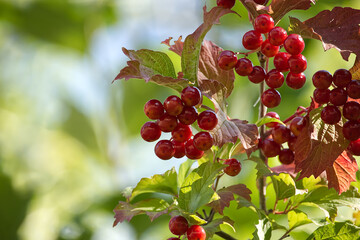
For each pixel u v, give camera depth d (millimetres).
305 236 658
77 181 1250
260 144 609
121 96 1140
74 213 958
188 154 589
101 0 1269
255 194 770
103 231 919
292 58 581
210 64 599
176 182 614
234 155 620
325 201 608
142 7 1268
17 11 1275
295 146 580
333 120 569
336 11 577
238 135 574
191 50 582
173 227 575
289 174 606
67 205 1218
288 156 607
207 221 608
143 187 614
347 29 573
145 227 848
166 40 613
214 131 572
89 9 1265
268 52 586
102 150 1235
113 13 1279
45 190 1232
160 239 849
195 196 583
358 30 570
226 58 586
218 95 584
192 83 578
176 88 581
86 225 922
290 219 616
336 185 590
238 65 588
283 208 728
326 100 573
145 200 605
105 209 936
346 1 822
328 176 590
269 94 594
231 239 606
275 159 777
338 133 577
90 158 1274
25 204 1188
